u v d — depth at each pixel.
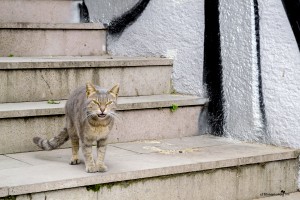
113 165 4.20
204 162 4.36
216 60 5.44
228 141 5.26
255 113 5.14
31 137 4.70
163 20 5.91
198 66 5.61
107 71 5.44
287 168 4.89
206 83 5.55
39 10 6.41
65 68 5.23
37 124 4.71
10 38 5.78
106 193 3.93
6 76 4.96
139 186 4.08
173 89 5.86
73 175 3.87
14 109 4.59
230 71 5.32
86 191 3.85
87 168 3.98
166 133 5.34
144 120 5.21
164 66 5.80
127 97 5.50
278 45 4.94
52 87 5.19
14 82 5.01
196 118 5.52
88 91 3.96
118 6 6.32
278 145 5.02
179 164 4.26
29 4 6.32
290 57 4.86
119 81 5.51
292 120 4.89
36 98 5.13
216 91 5.46
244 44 5.18
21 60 5.23
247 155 4.65
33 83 5.10
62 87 5.24
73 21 6.66
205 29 5.51
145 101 5.20
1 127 4.54
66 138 4.42
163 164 4.25
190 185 4.33
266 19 5.02
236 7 5.23
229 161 4.49
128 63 5.52
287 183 4.91
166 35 5.89
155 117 5.26
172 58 5.85
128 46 6.26
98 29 6.34
